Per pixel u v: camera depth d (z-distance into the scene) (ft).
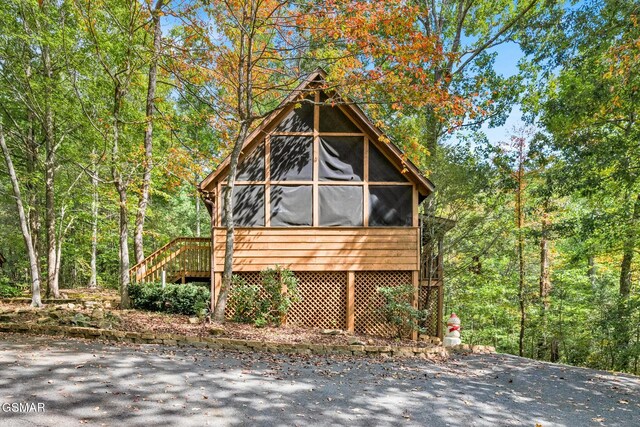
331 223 35.83
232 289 34.88
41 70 42.55
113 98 43.14
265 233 35.40
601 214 41.39
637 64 32.12
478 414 17.21
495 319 55.36
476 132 46.68
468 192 40.60
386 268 35.73
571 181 40.45
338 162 36.29
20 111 47.85
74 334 24.71
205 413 14.52
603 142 38.04
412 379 22.11
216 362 21.59
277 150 36.04
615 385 24.44
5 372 16.67
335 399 17.40
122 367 18.76
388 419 15.65
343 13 28.60
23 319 27.27
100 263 82.23
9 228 72.90
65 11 38.27
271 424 14.11
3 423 12.30
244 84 34.55
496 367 27.35
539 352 55.42
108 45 36.83
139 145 44.32
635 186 41.65
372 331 35.96
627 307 41.42
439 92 29.89
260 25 31.04
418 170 35.65
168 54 36.91
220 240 35.45
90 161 43.70
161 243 72.64
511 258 51.78
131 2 35.12
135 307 36.55
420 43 28.17
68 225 58.34
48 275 46.47
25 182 49.11
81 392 15.25
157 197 76.07
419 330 34.06
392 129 36.17
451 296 50.39
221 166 35.06
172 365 19.99
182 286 36.24
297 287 35.32
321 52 38.09
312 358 25.34
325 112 36.47
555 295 51.67
